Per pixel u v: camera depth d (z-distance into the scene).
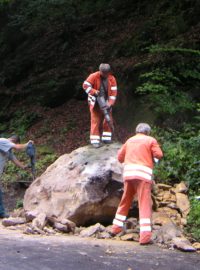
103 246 6.98
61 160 9.09
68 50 16.75
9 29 18.86
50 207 8.35
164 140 10.83
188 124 11.16
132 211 8.23
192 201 8.69
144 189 7.23
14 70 17.31
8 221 8.23
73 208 8.03
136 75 12.72
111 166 8.26
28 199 8.89
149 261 6.39
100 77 8.77
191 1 14.16
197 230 7.70
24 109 15.47
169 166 9.82
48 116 14.66
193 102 11.60
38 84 15.97
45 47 17.48
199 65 12.17
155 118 11.61
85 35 16.91
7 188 11.47
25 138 14.04
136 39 14.49
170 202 8.81
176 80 12.16
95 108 8.89
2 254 6.27
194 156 9.93
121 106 12.57
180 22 13.76
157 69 11.97
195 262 6.46
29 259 6.12
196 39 12.76
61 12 17.28
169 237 7.36
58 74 15.64
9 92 16.52
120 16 16.72
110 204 8.13
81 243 7.09
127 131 12.05
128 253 6.70
